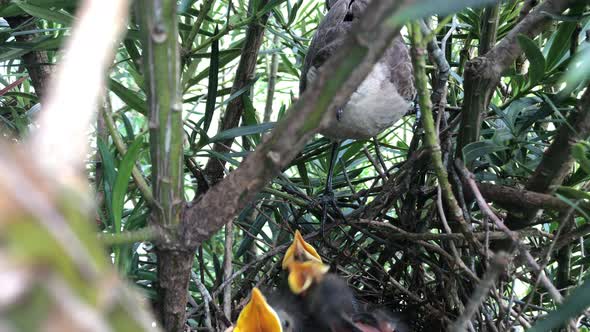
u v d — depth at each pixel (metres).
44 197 0.19
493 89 1.22
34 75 1.34
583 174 1.19
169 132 0.62
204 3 1.35
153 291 1.04
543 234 1.08
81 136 0.20
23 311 0.18
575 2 1.01
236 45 1.91
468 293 1.23
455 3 0.33
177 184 0.67
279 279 1.37
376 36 0.46
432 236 1.14
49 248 0.19
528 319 1.20
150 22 0.53
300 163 1.54
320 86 0.51
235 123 1.58
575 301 0.48
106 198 1.06
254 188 0.65
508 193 1.03
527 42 1.03
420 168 1.31
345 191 1.78
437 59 1.29
